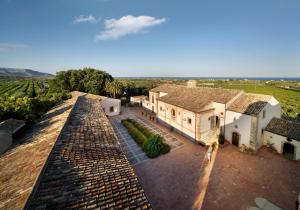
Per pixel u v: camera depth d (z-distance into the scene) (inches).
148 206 286.7
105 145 490.6
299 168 696.4
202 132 965.8
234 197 545.0
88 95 1662.2
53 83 2327.8
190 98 1142.3
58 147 410.6
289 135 775.1
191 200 537.3
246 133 838.5
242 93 995.9
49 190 277.4
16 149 506.0
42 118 872.9
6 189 297.7
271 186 591.8
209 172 678.5
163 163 753.0
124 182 336.2
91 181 319.3
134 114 1695.4
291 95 2566.4
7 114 808.3
